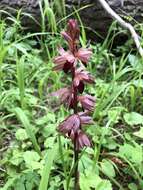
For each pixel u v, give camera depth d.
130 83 0.38
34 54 0.48
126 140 0.36
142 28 0.46
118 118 0.38
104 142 0.35
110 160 0.33
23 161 0.33
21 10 0.51
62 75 0.46
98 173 0.31
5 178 0.33
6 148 0.36
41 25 0.52
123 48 0.50
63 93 0.26
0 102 0.39
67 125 0.26
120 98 0.42
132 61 0.43
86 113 0.26
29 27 0.52
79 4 0.51
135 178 0.32
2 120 0.38
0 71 0.40
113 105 0.41
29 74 0.44
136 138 0.37
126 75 0.46
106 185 0.28
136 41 0.44
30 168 0.31
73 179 0.31
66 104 0.26
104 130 0.31
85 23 0.51
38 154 0.31
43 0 0.51
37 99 0.40
